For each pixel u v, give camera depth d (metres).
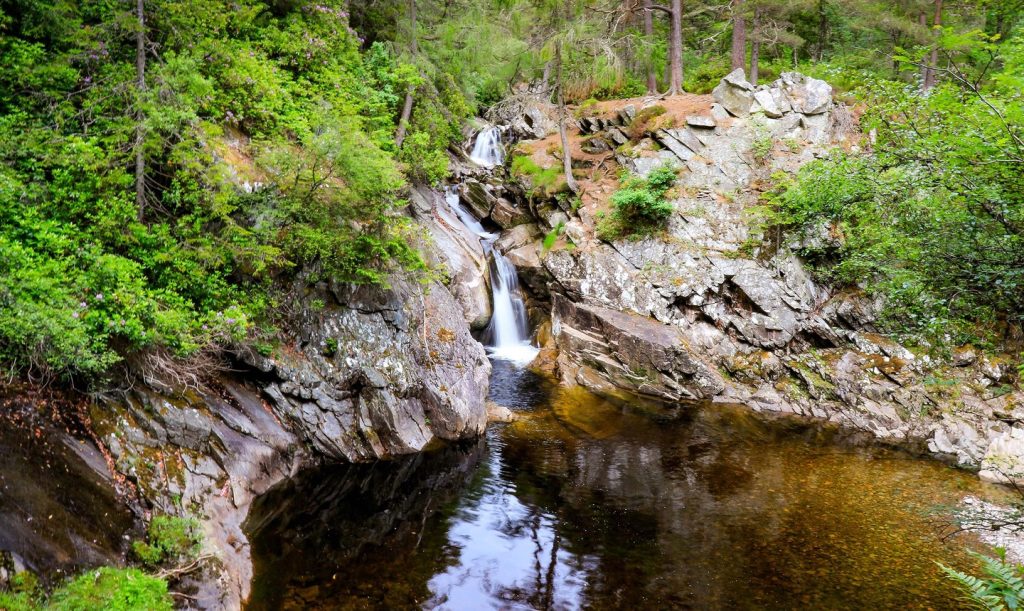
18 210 7.66
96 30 8.76
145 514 6.87
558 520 9.58
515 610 7.13
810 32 30.11
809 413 16.28
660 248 19.38
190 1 9.88
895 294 6.23
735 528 9.69
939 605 7.68
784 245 18.73
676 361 17.11
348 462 10.44
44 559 5.31
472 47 18.45
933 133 5.47
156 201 9.52
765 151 20.41
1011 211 4.90
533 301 20.95
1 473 5.55
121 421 7.50
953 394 15.35
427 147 18.44
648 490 10.98
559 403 15.41
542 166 23.77
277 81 12.41
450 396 12.23
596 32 21.31
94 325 7.34
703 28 31.84
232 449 8.68
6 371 6.52
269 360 10.00
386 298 11.88
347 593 7.13
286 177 10.46
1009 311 5.38
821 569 8.50
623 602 7.46
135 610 5.34
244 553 7.43
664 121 22.20
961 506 10.86
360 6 18.84
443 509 9.66
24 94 8.84
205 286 9.46
